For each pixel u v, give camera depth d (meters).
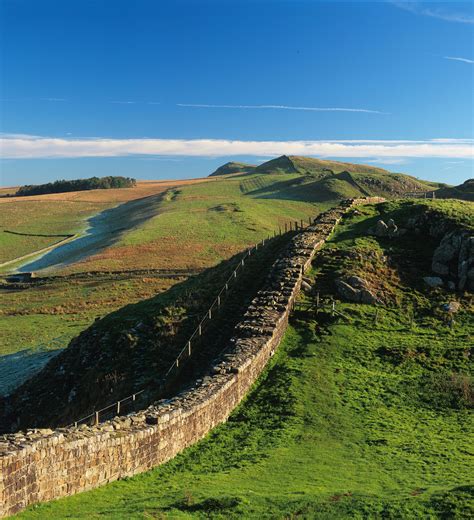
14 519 11.73
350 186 163.75
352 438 19.09
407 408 22.09
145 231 101.19
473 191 113.50
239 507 12.57
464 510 11.53
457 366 25.89
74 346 34.81
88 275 76.19
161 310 34.28
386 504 12.27
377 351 27.59
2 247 114.12
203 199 153.62
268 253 41.78
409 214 42.69
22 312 60.94
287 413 21.34
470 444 18.36
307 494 13.49
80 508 12.90
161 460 17.09
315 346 27.86
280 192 166.12
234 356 24.25
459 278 34.78
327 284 34.00
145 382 27.84
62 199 193.88
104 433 15.16
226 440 19.30
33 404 31.80
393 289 34.22
